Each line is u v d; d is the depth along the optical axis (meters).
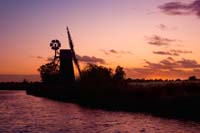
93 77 76.44
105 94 62.88
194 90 50.47
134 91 57.03
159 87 53.91
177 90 51.19
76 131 33.66
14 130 34.69
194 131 32.31
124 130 33.78
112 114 47.06
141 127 35.25
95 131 33.50
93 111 52.06
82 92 71.12
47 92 101.19
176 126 35.22
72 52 97.88
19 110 56.50
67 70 97.38
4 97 102.12
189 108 42.50
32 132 33.38
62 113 50.53
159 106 46.91
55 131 33.84
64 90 84.31
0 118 44.91
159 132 32.22
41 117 45.88
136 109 50.25
